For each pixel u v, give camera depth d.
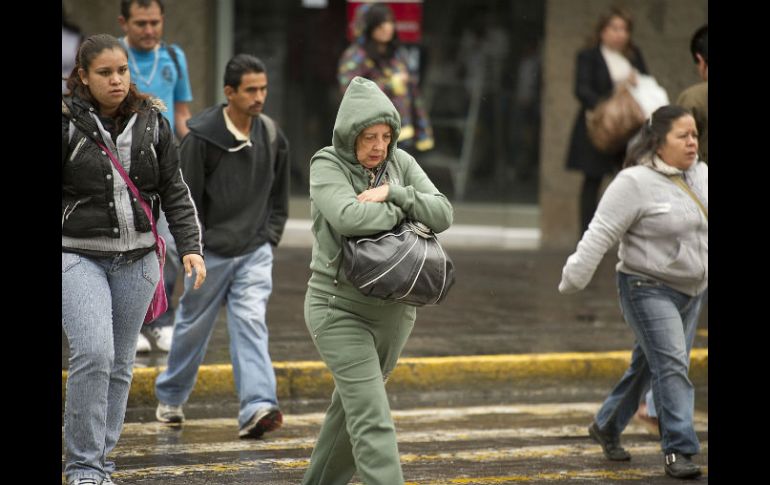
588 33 44.22
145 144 16.02
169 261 25.28
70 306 15.64
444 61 46.31
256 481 18.14
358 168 15.17
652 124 19.17
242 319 20.62
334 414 15.70
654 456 20.81
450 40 46.22
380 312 15.08
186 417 22.75
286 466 19.12
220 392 24.11
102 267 16.08
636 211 19.03
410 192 14.84
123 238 15.96
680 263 19.03
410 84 37.66
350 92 15.06
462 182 46.66
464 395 25.77
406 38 46.16
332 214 14.64
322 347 15.10
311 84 45.59
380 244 14.52
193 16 42.34
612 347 27.91
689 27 43.16
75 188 15.73
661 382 19.12
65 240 15.80
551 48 44.59
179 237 16.66
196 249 16.66
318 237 15.27
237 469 18.84
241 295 20.72
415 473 19.11
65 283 15.71
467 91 46.31
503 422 23.27
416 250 14.56
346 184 14.88
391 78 37.00
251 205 20.59
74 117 15.64
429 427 22.64
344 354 14.93
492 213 46.25
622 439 22.22
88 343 15.54
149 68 24.73
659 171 19.09
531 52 45.44
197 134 20.25
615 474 19.42
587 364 26.62
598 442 20.59
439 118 46.56
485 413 24.06
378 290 14.42
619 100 35.88
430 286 14.59
